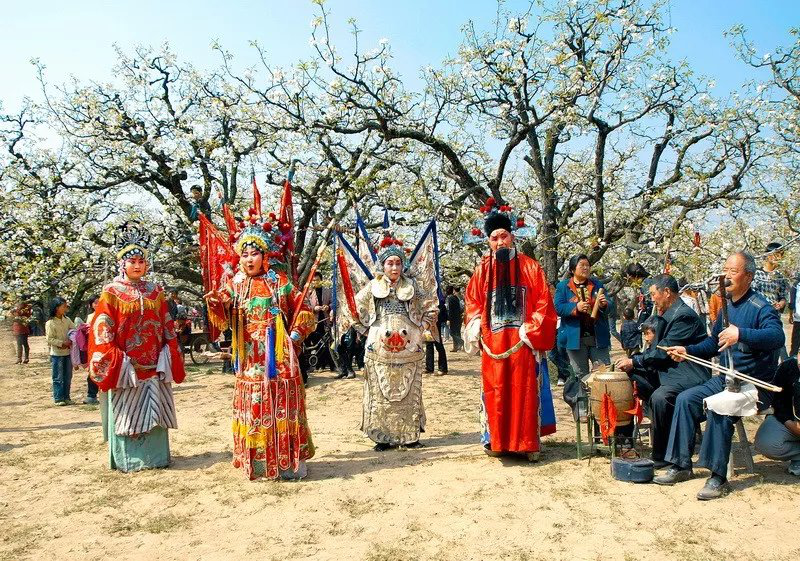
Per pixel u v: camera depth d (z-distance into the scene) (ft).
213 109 43.50
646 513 14.60
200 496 17.22
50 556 13.75
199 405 31.89
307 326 19.02
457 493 16.56
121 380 19.35
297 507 16.11
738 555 12.46
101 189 46.80
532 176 57.98
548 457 19.42
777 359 16.35
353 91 36.76
